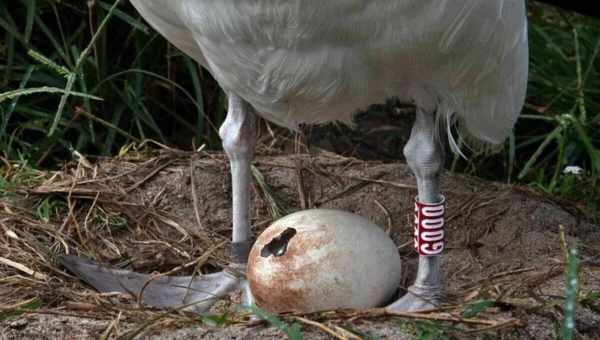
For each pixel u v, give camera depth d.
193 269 4.95
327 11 3.60
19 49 6.37
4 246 4.79
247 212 4.66
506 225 5.14
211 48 3.91
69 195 5.32
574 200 5.59
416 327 3.89
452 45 3.72
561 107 6.36
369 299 4.13
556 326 3.97
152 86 6.47
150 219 5.32
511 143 5.93
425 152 4.21
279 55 3.78
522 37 3.90
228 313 4.09
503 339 3.92
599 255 4.91
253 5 3.64
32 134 6.31
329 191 5.54
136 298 4.48
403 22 3.63
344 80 3.83
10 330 4.00
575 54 6.56
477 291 4.34
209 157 5.76
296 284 4.06
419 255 4.34
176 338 3.89
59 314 4.11
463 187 5.51
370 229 4.21
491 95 4.00
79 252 5.00
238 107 4.52
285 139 6.29
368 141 6.57
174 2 3.85
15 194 5.34
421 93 4.03
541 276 4.44
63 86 6.19
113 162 5.76
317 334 3.86
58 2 6.15
